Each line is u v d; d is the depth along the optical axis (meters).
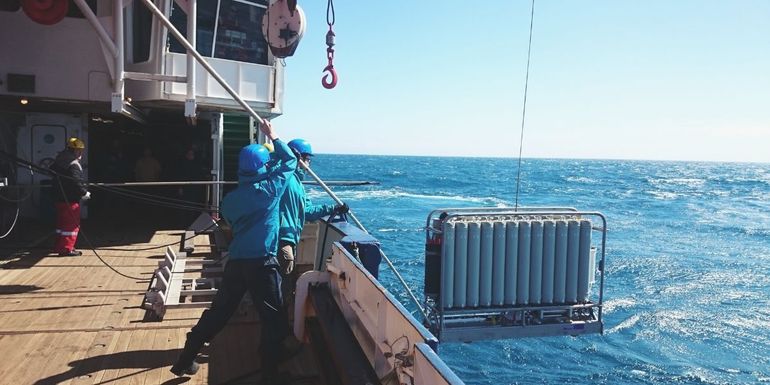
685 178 110.81
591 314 5.18
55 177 7.59
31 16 6.43
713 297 19.62
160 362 4.18
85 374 3.93
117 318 5.18
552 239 5.02
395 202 50.56
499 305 4.93
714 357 13.94
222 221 10.61
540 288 5.02
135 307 5.53
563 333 5.07
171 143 13.82
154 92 9.77
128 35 9.77
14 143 10.15
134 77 7.86
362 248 4.06
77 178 7.58
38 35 8.58
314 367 4.13
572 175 110.56
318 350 3.79
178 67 9.79
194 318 5.23
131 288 6.22
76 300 5.71
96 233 9.83
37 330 4.79
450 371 1.72
